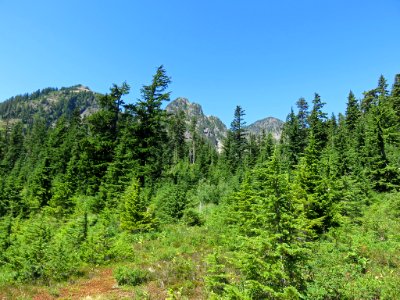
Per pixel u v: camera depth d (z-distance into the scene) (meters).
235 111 73.06
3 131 125.38
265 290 8.12
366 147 35.28
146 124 41.97
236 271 12.84
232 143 72.75
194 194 40.34
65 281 14.17
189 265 14.75
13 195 33.47
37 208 33.19
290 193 9.27
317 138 52.69
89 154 43.62
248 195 19.94
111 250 17.52
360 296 9.50
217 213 26.52
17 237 21.47
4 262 16.14
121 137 42.19
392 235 15.93
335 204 18.67
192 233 21.84
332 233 15.58
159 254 17.30
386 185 29.55
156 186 38.50
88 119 45.69
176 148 85.88
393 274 11.38
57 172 51.03
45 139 75.69
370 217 19.89
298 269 8.71
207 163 72.38
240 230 17.03
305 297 8.35
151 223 23.78
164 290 12.38
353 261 12.73
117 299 11.77
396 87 60.44
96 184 40.19
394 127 33.69
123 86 47.19
